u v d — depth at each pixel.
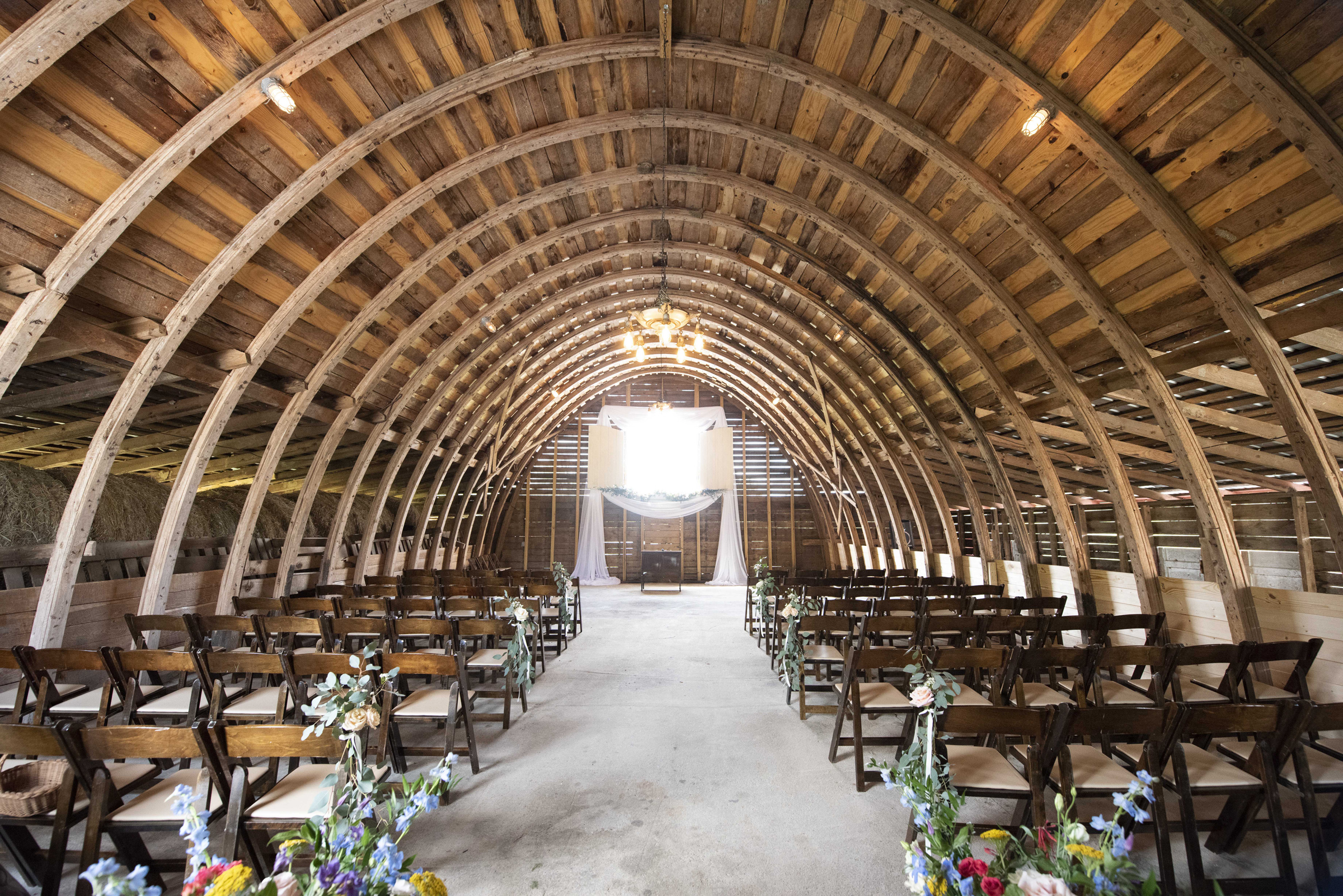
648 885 2.71
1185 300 4.26
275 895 1.43
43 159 3.46
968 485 8.12
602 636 8.91
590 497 16.94
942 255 5.78
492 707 5.39
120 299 4.35
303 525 7.36
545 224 7.39
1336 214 3.25
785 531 17.22
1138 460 7.60
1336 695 4.08
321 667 3.37
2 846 2.89
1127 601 5.82
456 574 8.83
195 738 2.22
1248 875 2.75
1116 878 1.47
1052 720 2.48
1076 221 4.52
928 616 4.79
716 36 4.58
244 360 5.34
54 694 3.77
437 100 4.64
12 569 4.67
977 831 3.08
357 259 5.93
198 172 4.22
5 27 2.91
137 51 3.47
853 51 4.44
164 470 9.15
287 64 3.79
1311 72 2.85
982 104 4.31
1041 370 5.96
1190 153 3.60
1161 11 2.97
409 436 8.98
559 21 4.48
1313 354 4.32
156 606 5.39
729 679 6.39
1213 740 3.28
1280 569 7.45
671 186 7.15
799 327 9.16
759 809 3.42
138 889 1.26
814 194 6.21
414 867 2.85
